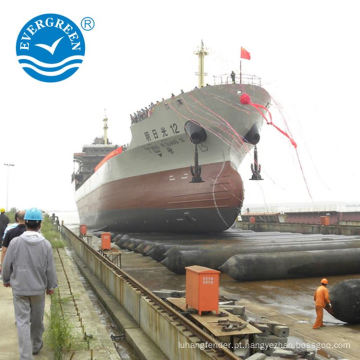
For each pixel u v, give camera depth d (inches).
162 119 1037.8
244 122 956.0
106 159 1455.5
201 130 948.0
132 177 1219.2
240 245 662.5
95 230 1622.8
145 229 1221.7
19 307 188.5
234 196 973.8
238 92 916.0
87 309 346.0
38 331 208.5
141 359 268.4
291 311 394.9
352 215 1652.3
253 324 269.0
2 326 246.2
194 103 944.9
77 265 738.8
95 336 264.7
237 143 994.7
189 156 1029.8
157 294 368.8
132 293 354.3
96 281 553.3
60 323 250.7
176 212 1066.1
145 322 309.6
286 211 1953.7
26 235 192.9
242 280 558.6
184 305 295.4
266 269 557.3
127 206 1239.5
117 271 483.5
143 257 807.1
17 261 188.5
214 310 266.4
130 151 1190.3
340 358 258.2
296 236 1100.5
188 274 285.3
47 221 1470.2
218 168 986.1
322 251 600.7
